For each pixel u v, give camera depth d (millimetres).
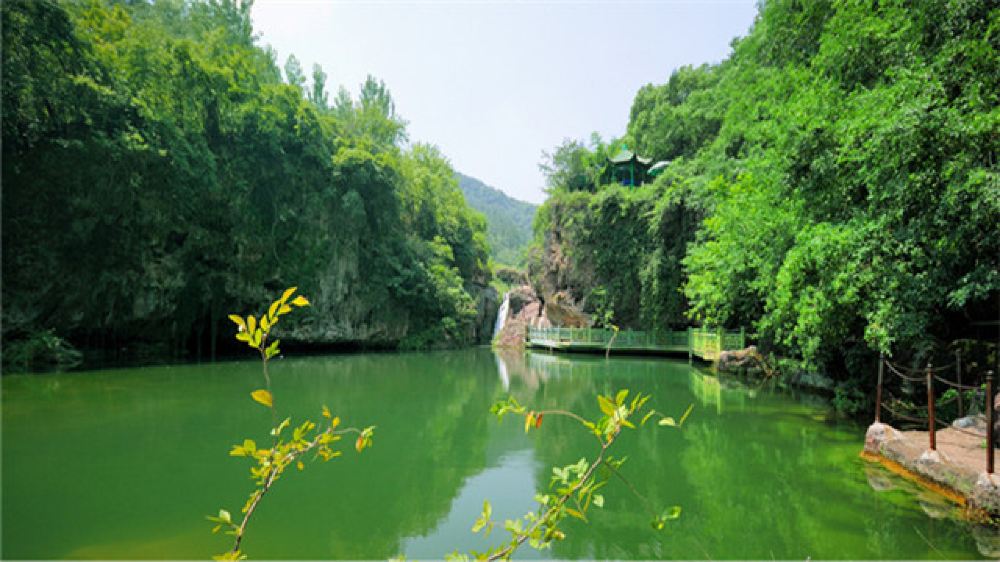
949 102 6852
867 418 10547
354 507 6086
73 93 19922
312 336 31516
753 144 16281
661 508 5996
